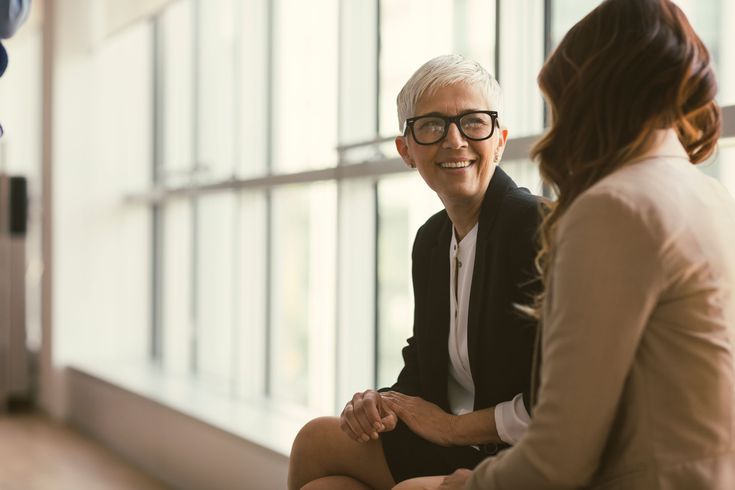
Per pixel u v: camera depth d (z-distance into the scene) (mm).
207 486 3262
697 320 1001
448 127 1569
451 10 2617
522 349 1499
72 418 4824
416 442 1621
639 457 1010
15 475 3773
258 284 3650
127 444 4078
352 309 2938
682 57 1082
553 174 1160
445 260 1660
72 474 3791
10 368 5152
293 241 3525
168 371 4516
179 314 4535
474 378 1568
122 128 4961
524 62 2348
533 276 1474
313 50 3387
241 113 3676
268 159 3713
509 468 1069
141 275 4984
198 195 4141
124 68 4949
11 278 5125
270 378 3672
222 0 4070
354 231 2936
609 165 1100
